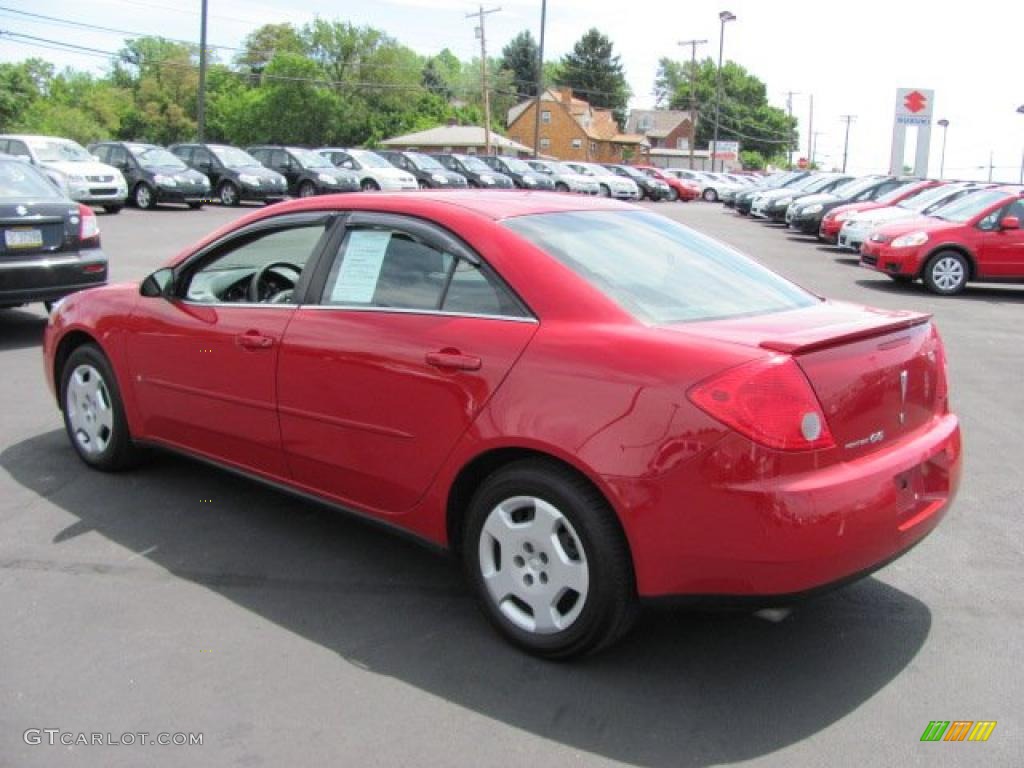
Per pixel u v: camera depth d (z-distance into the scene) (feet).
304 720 9.87
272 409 13.52
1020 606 12.69
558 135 314.55
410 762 9.21
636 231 13.21
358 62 318.65
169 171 83.61
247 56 348.38
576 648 10.71
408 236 12.61
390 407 11.98
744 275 13.08
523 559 11.08
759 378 9.61
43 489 16.31
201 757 9.24
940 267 46.52
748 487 9.46
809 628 12.00
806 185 99.55
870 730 9.82
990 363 29.43
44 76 388.98
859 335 10.52
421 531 12.12
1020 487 17.51
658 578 9.95
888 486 10.22
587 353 10.47
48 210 27.66
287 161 99.19
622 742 9.56
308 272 13.51
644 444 9.84
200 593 12.67
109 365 16.49
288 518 15.33
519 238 11.80
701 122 416.05
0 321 31.50
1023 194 46.75
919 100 104.73
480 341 11.24
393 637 11.60
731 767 9.18
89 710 9.97
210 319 14.48
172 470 17.46
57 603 12.28
